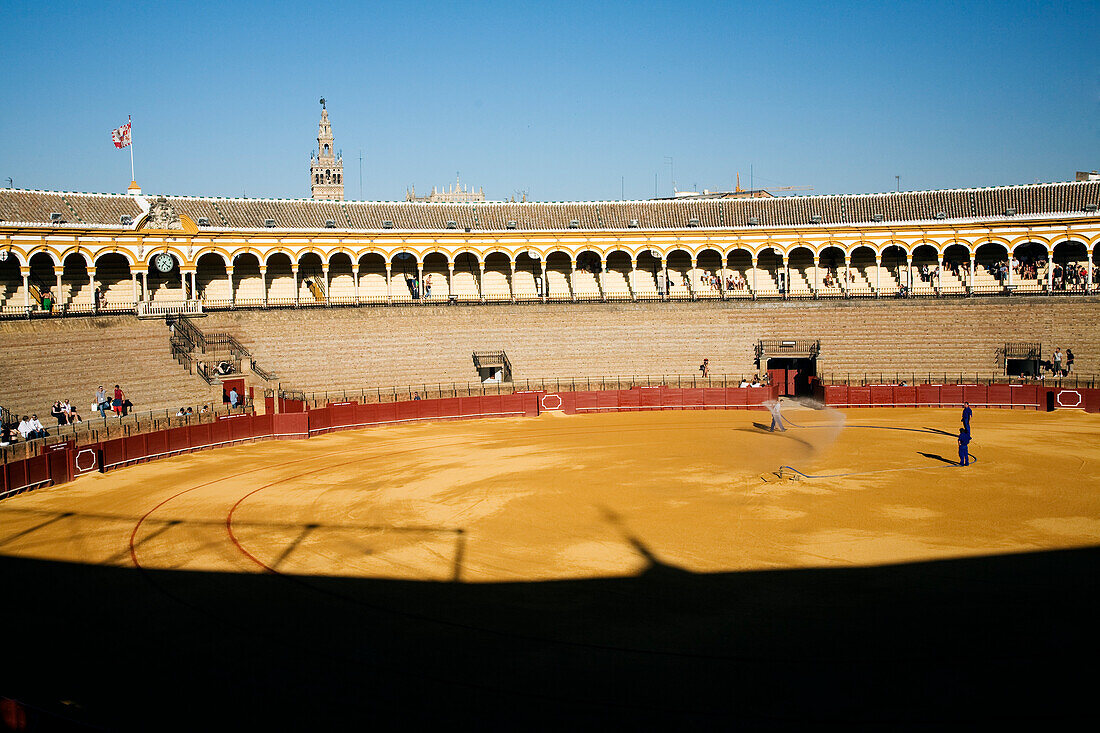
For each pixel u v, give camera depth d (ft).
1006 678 58.75
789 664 61.62
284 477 131.44
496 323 242.37
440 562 86.74
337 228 257.96
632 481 122.52
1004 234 255.29
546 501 111.65
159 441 148.77
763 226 270.67
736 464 133.69
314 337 225.15
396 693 59.00
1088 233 249.34
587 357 234.79
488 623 70.49
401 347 228.22
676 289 279.28
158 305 219.82
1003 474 122.42
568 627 69.26
